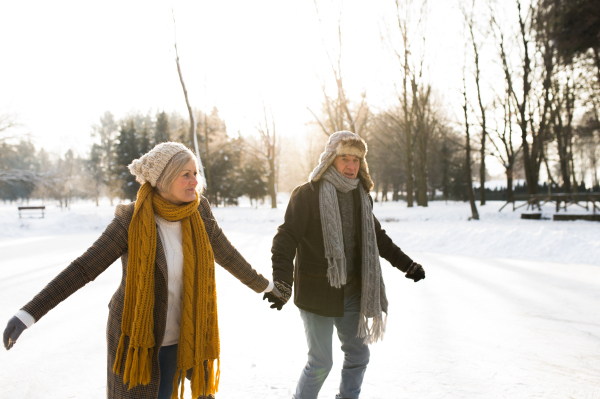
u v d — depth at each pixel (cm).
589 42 1587
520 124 1973
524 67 1848
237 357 323
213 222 188
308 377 216
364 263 224
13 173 3297
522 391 256
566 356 314
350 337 230
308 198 225
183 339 166
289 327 404
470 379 275
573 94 1883
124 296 163
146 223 160
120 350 155
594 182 4250
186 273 168
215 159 3428
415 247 968
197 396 167
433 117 2927
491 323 402
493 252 859
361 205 233
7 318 451
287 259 208
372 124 2923
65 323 424
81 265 152
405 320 418
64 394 264
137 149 4112
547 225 1253
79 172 5588
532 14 1761
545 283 576
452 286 572
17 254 988
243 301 512
